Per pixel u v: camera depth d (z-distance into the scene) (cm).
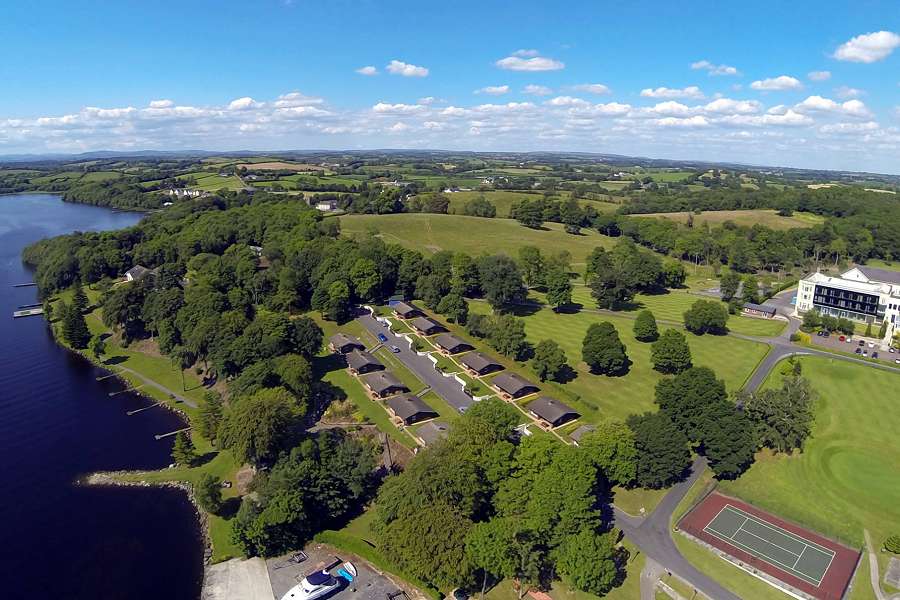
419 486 9444
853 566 9438
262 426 11238
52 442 13762
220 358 15562
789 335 19900
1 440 13825
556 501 9088
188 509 11256
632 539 9919
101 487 11994
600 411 14038
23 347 19725
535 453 10150
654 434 11206
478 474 10069
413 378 16038
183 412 15275
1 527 10706
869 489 11412
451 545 8506
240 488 11700
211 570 9512
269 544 9706
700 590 8812
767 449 12700
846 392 15375
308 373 14200
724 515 10694
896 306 19462
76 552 10050
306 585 8762
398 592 8838
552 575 9056
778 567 9362
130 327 19812
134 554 9994
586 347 15950
